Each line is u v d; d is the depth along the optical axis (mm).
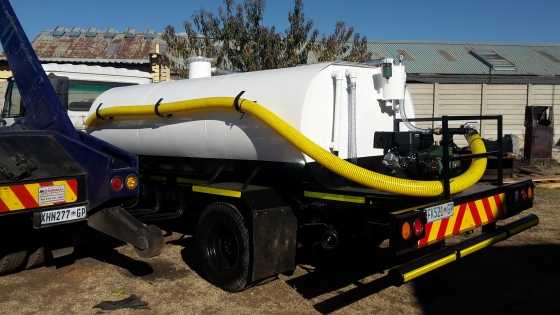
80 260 5234
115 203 4469
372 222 3904
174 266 5051
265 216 4121
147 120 5492
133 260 5234
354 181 3844
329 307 4043
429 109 17203
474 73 18156
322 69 4305
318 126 4270
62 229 4762
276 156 4352
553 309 4000
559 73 18469
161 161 5703
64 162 4215
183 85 5336
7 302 4145
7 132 4324
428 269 3652
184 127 5039
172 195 5645
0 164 3865
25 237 4699
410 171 4387
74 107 7539
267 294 4316
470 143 4750
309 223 4461
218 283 4434
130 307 4047
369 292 4340
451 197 4051
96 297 4258
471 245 4086
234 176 4848
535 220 4984
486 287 4488
